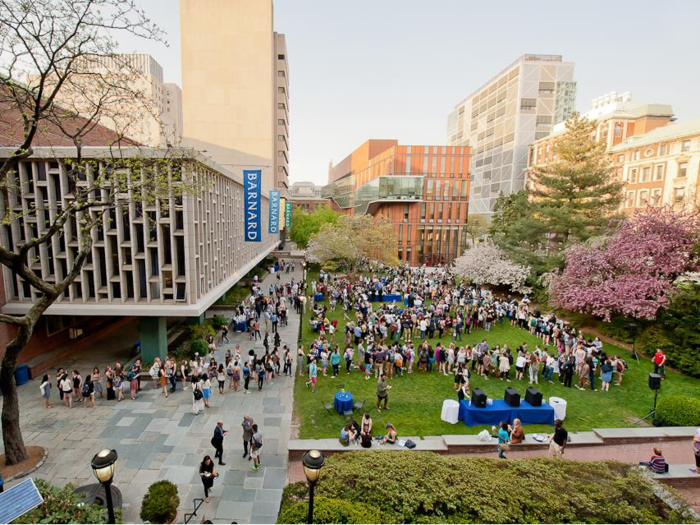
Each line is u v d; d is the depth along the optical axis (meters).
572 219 32.00
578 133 34.00
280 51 69.81
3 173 10.05
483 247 39.25
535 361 17.55
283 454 12.15
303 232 60.75
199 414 14.42
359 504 7.27
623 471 9.16
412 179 60.75
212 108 54.84
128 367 17.95
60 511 7.48
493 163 105.62
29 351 17.86
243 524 9.28
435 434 13.41
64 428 13.24
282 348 21.81
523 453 12.45
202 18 54.06
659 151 54.94
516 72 94.12
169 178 15.09
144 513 8.55
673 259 21.45
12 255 10.05
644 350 21.50
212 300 19.66
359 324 22.33
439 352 18.77
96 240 17.27
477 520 7.25
